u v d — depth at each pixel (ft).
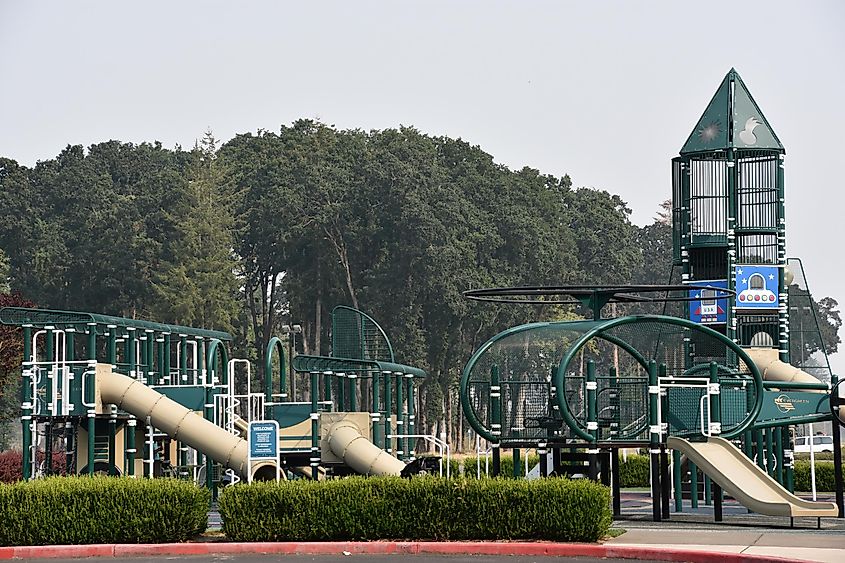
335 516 86.69
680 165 154.20
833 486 156.76
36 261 363.76
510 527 85.30
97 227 357.61
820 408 113.60
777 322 149.07
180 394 132.67
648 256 473.26
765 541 85.30
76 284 360.69
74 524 86.28
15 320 123.75
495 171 372.58
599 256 393.70
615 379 116.88
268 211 341.21
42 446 245.04
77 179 390.42
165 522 87.20
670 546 81.92
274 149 372.38
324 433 131.85
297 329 244.42
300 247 344.28
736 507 128.16
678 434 107.96
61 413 124.16
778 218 150.20
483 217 344.08
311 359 127.75
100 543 86.43
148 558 82.89
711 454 103.71
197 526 89.15
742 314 147.95
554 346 115.65
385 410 149.48
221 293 336.29
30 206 391.04
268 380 134.00
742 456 103.24
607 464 117.29
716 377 108.06
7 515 86.22
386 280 325.21
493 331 342.85
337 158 359.66
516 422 113.70
